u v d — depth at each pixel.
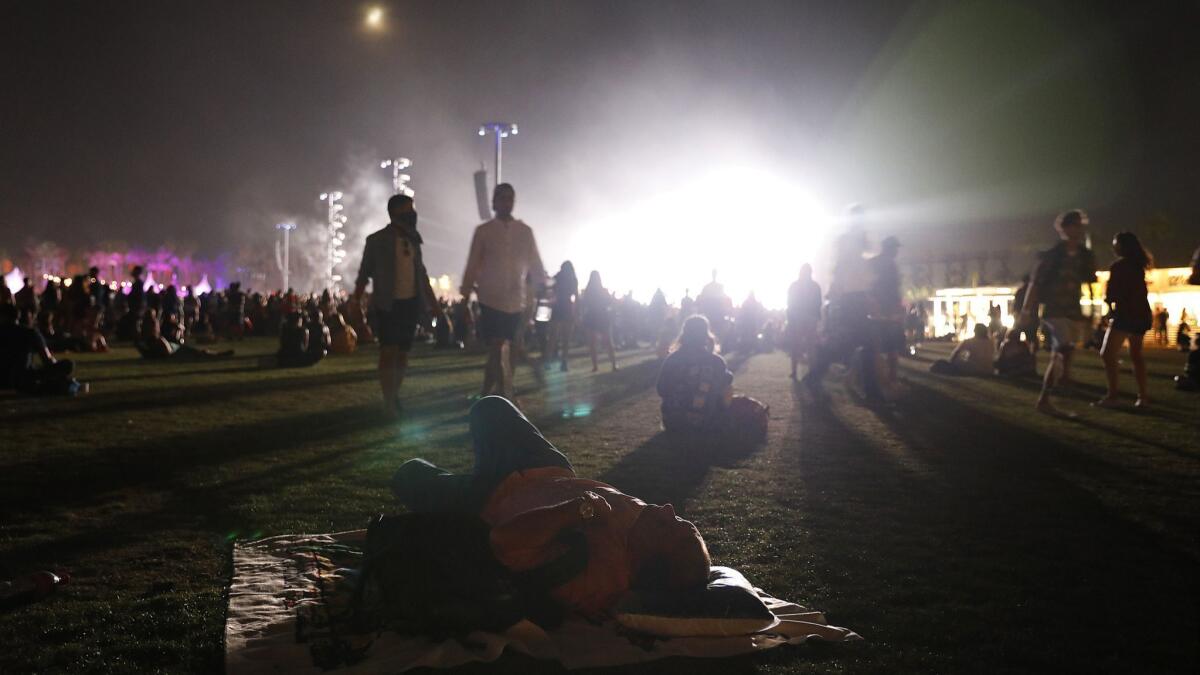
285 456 7.21
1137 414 10.44
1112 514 5.39
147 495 5.76
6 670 3.06
